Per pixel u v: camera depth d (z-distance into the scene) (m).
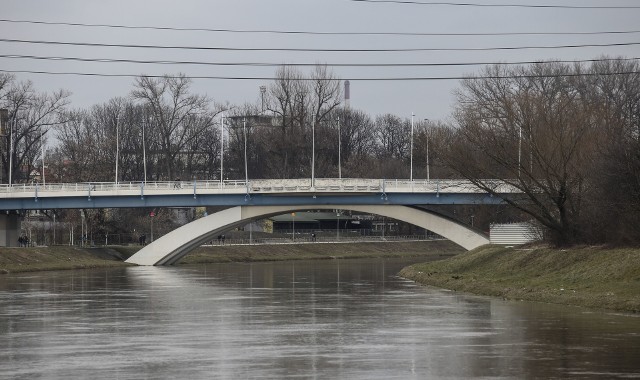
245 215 156.00
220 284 111.19
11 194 149.88
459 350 53.16
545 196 103.62
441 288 101.06
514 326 63.56
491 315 70.50
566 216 100.25
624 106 169.62
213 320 69.19
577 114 106.44
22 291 99.94
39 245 177.12
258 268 153.50
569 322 65.19
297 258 191.12
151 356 51.47
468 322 66.25
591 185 96.69
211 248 184.38
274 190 149.88
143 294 95.00
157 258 161.25
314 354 51.91
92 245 179.25
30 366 48.59
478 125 123.81
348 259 192.62
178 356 51.38
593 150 98.69
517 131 106.19
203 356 51.34
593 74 173.88
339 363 48.94
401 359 50.12
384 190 147.50
